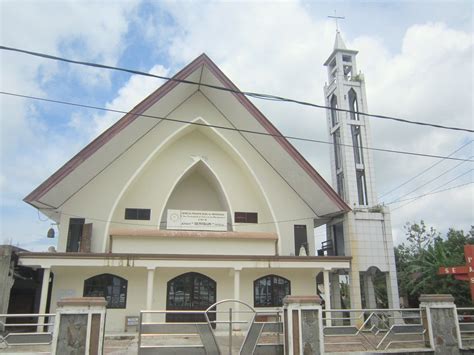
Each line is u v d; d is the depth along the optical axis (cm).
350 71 2731
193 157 1994
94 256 1569
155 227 1852
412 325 1143
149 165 1919
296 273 1892
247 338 998
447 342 1116
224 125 2030
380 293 2948
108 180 1820
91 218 1766
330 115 2706
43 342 1025
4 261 1497
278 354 1004
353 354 1035
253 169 2014
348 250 1855
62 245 1720
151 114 1812
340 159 2588
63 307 889
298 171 1905
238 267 1672
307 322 989
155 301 1728
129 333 1570
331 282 2161
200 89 2030
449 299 1155
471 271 1304
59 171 1628
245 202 2002
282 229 1958
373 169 2461
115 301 1697
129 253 1622
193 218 1844
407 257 3366
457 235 2647
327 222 2136
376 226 1917
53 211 1773
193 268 1756
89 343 880
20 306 1872
